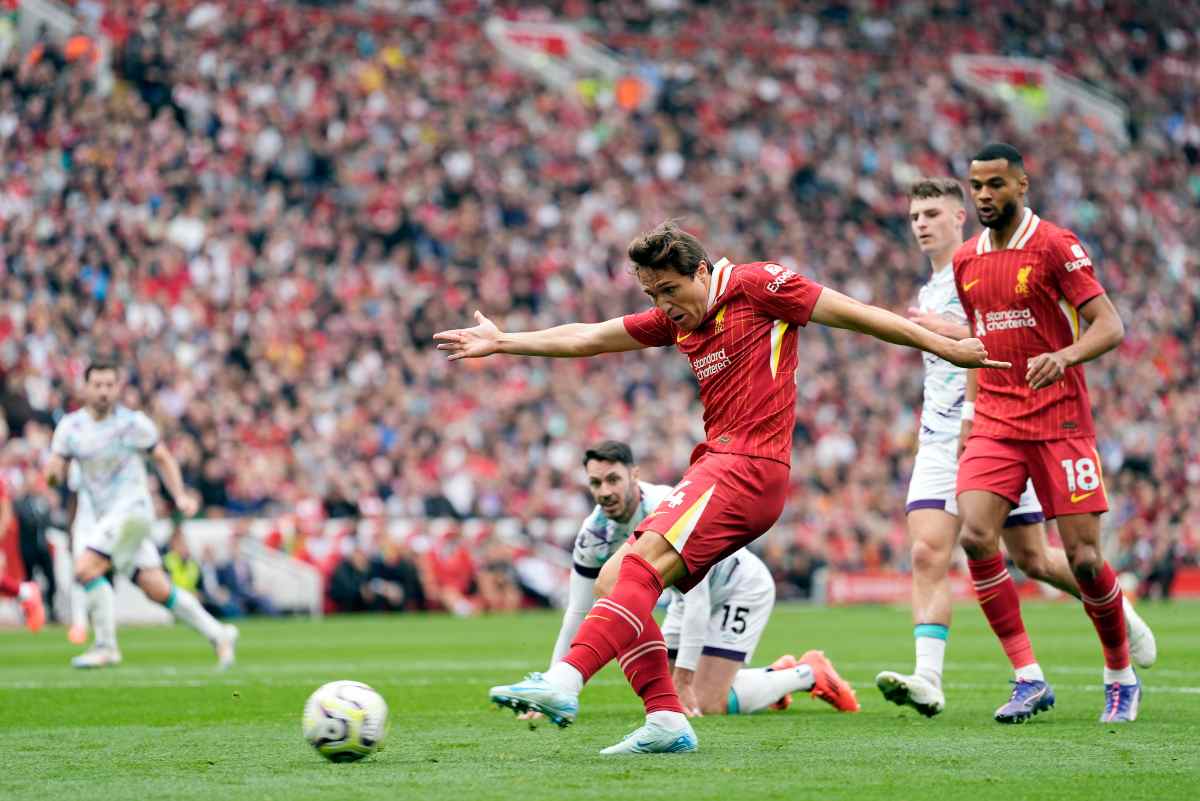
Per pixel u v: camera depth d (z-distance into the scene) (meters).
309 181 107.12
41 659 48.97
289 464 85.69
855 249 123.81
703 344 21.53
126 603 73.06
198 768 20.58
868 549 97.50
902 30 148.00
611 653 20.58
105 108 98.50
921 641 28.33
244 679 38.97
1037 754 21.55
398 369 96.12
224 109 106.00
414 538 81.31
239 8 112.62
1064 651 48.06
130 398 83.81
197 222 96.06
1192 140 150.12
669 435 100.38
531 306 107.19
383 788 18.11
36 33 98.69
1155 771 19.69
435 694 33.81
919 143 135.38
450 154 113.94
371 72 115.81
